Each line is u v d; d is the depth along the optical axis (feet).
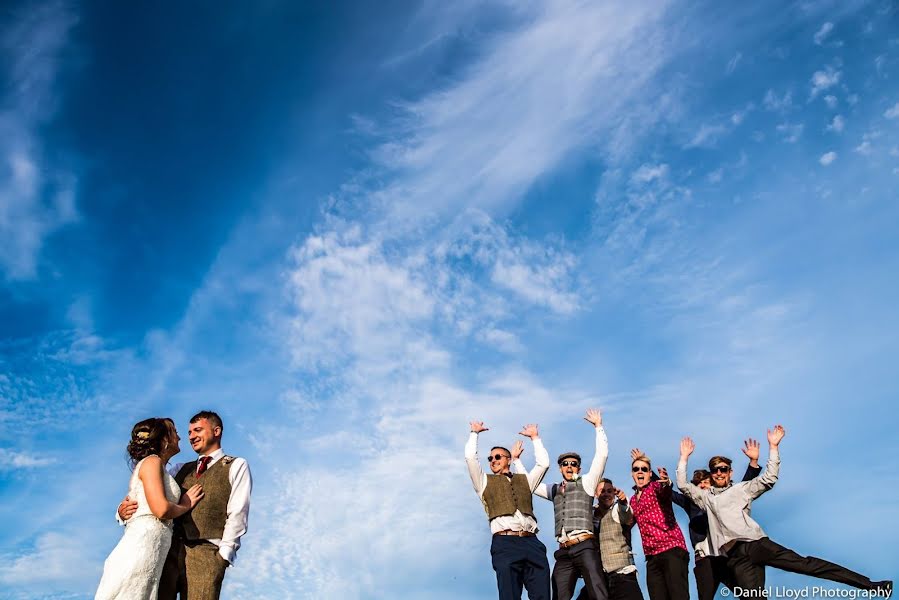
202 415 21.76
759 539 28.22
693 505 31.12
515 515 29.71
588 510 30.04
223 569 19.88
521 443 32.27
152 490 18.29
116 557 17.88
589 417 31.45
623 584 29.32
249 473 21.21
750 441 30.32
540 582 29.12
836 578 26.58
